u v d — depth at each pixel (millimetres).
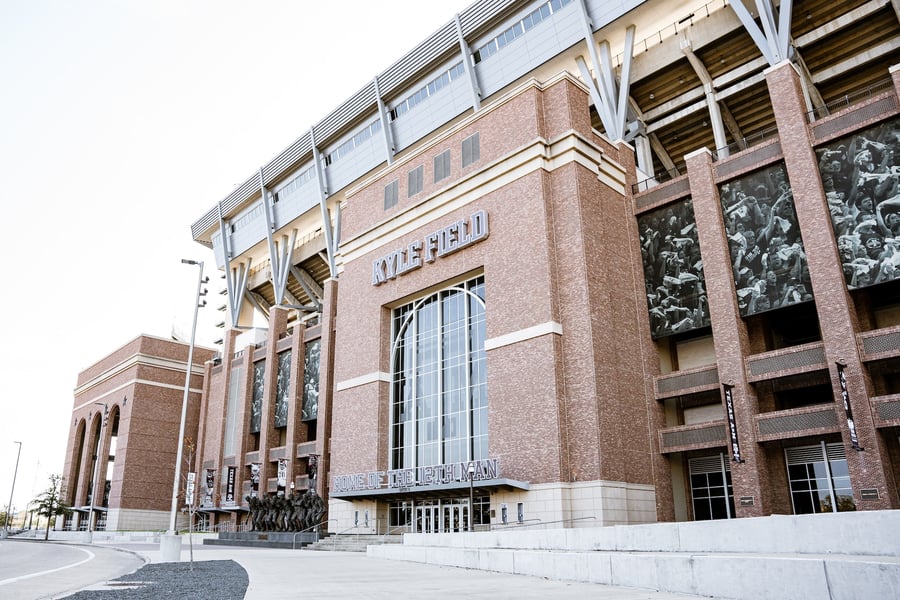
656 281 39125
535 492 33625
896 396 28031
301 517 48312
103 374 88875
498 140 40719
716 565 12281
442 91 56188
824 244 31125
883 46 41125
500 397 36656
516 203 38594
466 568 22719
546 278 35938
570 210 36750
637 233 40625
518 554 19656
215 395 75125
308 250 73250
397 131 60406
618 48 48688
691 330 37562
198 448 74562
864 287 30250
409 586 15477
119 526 73625
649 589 13883
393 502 42938
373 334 46156
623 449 34188
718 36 43594
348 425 46344
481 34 53000
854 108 31906
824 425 30141
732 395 33125
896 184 30234
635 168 43438
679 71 46719
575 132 37844
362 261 48719
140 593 14305
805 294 32406
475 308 40719
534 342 35656
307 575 19406
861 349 29438
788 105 33938
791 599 10797
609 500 32250
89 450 88125
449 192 42562
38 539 74938
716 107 45656
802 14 41781
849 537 12883
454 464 37406
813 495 31859
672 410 38375
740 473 31953
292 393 62500
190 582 17141
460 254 41125
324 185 67750
